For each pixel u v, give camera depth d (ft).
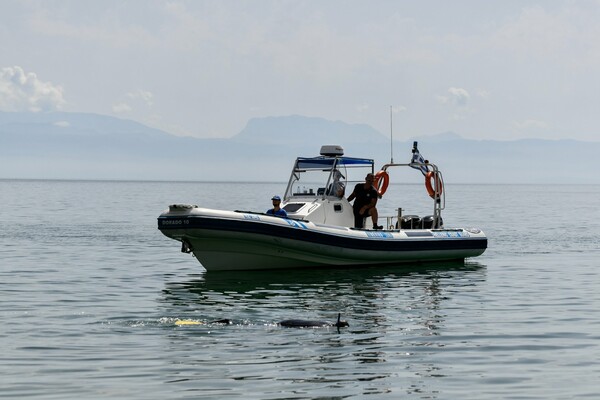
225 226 107.65
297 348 65.36
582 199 589.32
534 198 611.47
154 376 56.90
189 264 126.62
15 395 52.34
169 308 85.40
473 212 317.42
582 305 88.43
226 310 84.38
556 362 61.82
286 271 115.96
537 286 103.45
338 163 123.13
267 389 53.93
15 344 66.59
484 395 53.16
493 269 122.11
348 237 116.26
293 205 120.88
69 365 59.82
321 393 53.26
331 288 100.37
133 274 113.80
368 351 64.64
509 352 64.95
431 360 62.08
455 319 79.36
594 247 161.48
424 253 125.49
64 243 162.09
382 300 91.45
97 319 78.23
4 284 102.99
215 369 58.80
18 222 228.02
